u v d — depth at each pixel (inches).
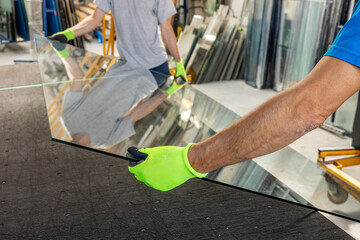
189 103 74.6
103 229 54.2
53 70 87.6
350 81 21.5
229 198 63.2
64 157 76.8
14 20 203.5
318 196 49.8
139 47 98.0
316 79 22.2
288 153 62.2
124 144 48.4
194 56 183.0
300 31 145.2
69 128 51.1
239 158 26.2
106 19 247.1
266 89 173.8
